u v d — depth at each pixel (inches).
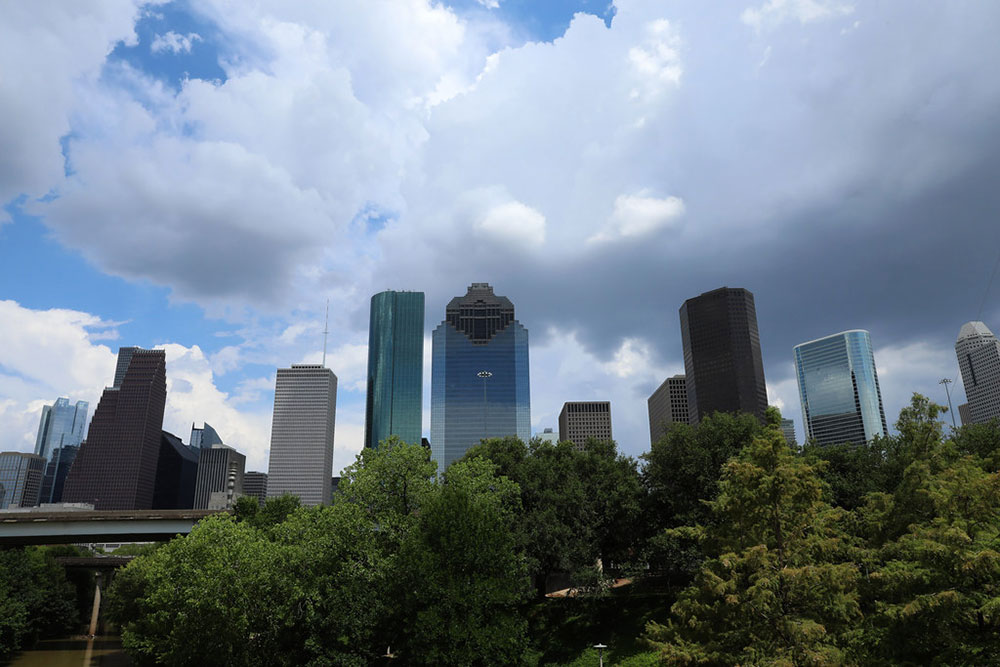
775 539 1137.4
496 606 1872.5
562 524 2370.8
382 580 1855.3
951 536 976.3
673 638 1220.5
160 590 1961.1
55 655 3575.3
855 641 1048.8
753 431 2202.3
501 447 2898.6
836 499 2213.3
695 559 2097.7
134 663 2642.7
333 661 1771.7
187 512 3501.5
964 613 975.0
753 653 1025.5
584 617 2532.0
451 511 1855.3
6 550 3656.5
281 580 1913.1
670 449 2293.3
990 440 2138.3
